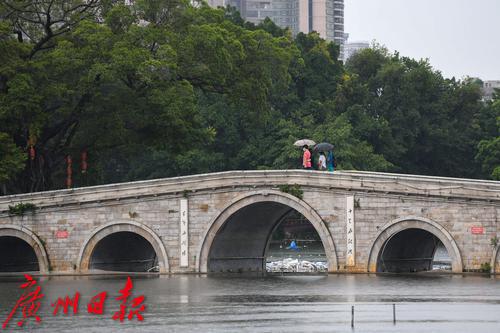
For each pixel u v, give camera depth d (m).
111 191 156.88
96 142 175.00
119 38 168.00
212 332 100.38
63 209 158.88
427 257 164.75
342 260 146.88
